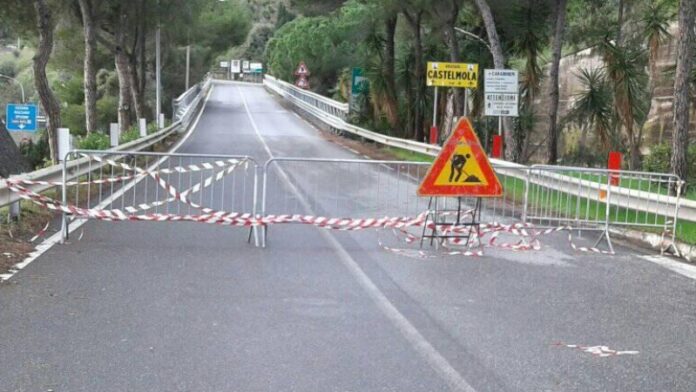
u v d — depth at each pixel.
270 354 6.11
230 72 108.94
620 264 10.12
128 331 6.60
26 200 12.06
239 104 59.44
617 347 6.55
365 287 8.37
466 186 10.75
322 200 14.39
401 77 32.69
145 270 8.82
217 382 5.50
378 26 34.22
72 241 10.27
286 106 58.56
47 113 19.50
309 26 57.31
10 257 9.10
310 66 56.62
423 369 5.86
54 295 7.63
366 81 35.81
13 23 26.31
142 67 38.41
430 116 31.91
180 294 7.83
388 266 9.48
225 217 10.41
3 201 10.06
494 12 24.84
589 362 6.13
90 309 7.21
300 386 5.46
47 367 5.71
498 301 7.95
